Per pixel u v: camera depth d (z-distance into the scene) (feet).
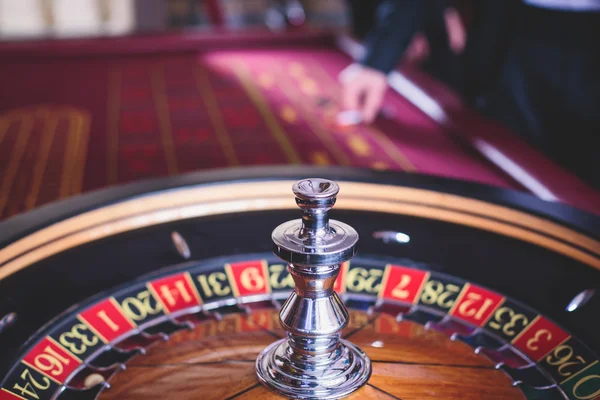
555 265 4.40
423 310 4.14
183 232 4.77
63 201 4.62
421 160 8.73
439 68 14.12
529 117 10.62
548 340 3.83
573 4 9.71
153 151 9.16
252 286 4.39
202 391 3.35
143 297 4.21
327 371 3.26
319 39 16.96
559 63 10.02
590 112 9.50
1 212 7.25
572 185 7.35
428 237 4.74
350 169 5.22
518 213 4.63
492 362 3.65
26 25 30.78
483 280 4.36
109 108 11.46
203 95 12.35
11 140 9.72
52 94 12.41
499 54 11.64
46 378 3.52
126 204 4.66
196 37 16.20
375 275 4.45
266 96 12.19
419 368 3.54
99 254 4.48
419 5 10.55
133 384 3.46
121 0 31.50
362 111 10.66
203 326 4.00
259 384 3.35
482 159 8.66
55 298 4.07
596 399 3.33
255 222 4.90
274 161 8.73
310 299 3.25
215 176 5.01
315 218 3.19
